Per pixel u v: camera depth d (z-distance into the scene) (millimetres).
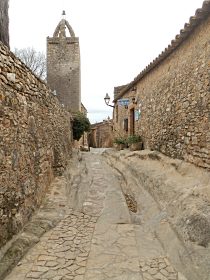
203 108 5445
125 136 14641
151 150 9539
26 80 5066
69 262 3910
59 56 19156
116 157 11945
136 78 11406
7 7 4875
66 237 4738
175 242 4188
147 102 10227
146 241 4629
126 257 4062
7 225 3992
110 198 7004
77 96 19031
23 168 4805
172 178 6219
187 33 6074
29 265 3807
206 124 5312
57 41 19125
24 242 4227
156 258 4031
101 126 27625
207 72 5266
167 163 7199
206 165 5316
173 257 3941
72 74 19094
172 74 7391
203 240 3721
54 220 5355
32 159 5395
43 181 6332
